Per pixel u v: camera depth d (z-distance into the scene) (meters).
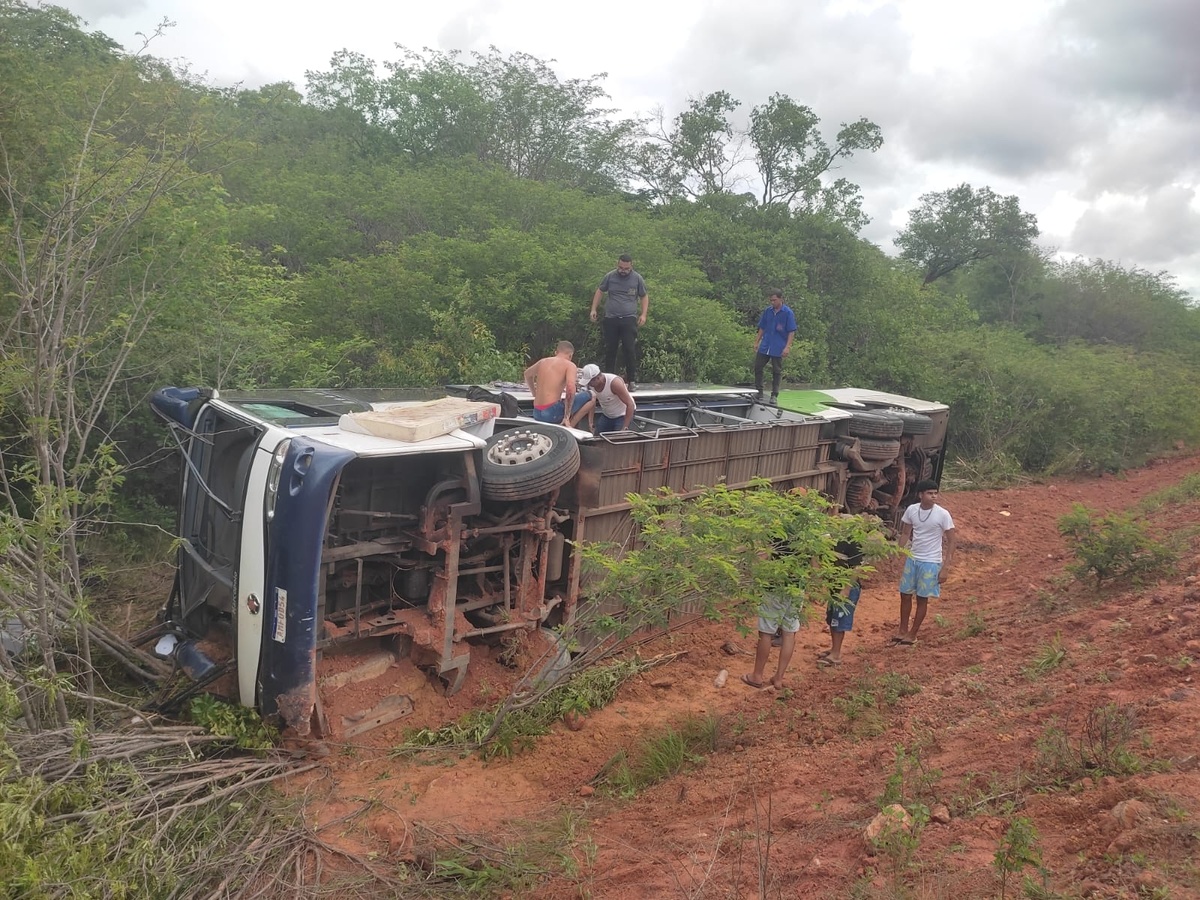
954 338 22.36
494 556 6.79
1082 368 21.98
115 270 7.92
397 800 5.31
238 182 16.80
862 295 22.31
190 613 6.65
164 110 9.57
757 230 21.59
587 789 5.50
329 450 5.42
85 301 5.88
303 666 5.35
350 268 14.38
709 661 7.99
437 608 6.17
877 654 7.96
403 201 17.53
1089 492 17.86
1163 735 4.42
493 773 5.75
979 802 4.30
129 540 8.83
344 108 24.98
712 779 5.39
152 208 8.16
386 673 6.22
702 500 6.39
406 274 13.93
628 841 4.75
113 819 4.13
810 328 20.61
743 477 9.31
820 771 5.20
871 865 3.88
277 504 5.36
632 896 4.08
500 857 4.67
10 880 3.42
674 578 6.18
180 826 4.61
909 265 33.19
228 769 5.20
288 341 11.71
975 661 6.85
